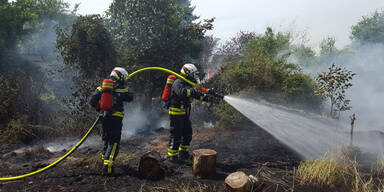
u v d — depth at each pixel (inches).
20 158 207.9
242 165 180.7
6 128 268.8
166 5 457.1
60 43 384.5
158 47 455.5
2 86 300.2
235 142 245.8
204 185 144.6
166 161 188.1
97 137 296.8
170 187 142.5
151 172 157.2
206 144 242.8
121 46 456.1
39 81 394.3
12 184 145.9
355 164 171.8
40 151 225.8
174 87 183.5
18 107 304.8
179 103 185.5
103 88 161.8
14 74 341.7
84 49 366.0
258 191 129.8
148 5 451.8
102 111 168.1
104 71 386.3
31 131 279.3
